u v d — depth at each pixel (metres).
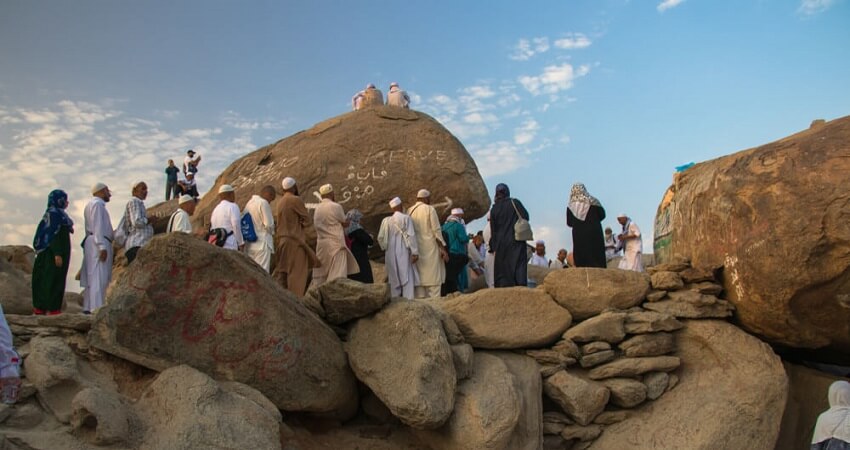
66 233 7.85
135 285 5.73
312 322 6.39
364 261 9.81
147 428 5.11
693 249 8.16
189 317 5.84
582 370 7.52
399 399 6.16
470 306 7.39
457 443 6.27
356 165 12.63
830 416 6.28
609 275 7.80
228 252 6.05
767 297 7.28
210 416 5.11
